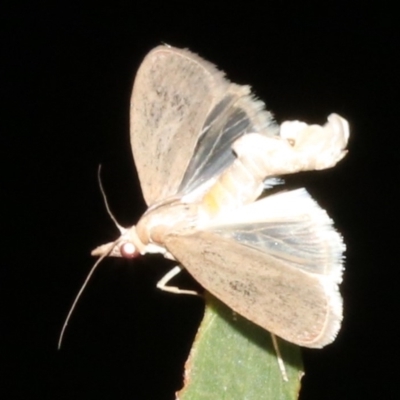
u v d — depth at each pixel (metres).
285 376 0.11
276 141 0.11
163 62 0.12
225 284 0.11
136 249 0.11
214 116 0.12
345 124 0.11
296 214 0.11
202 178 0.12
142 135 0.12
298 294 0.11
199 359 0.11
